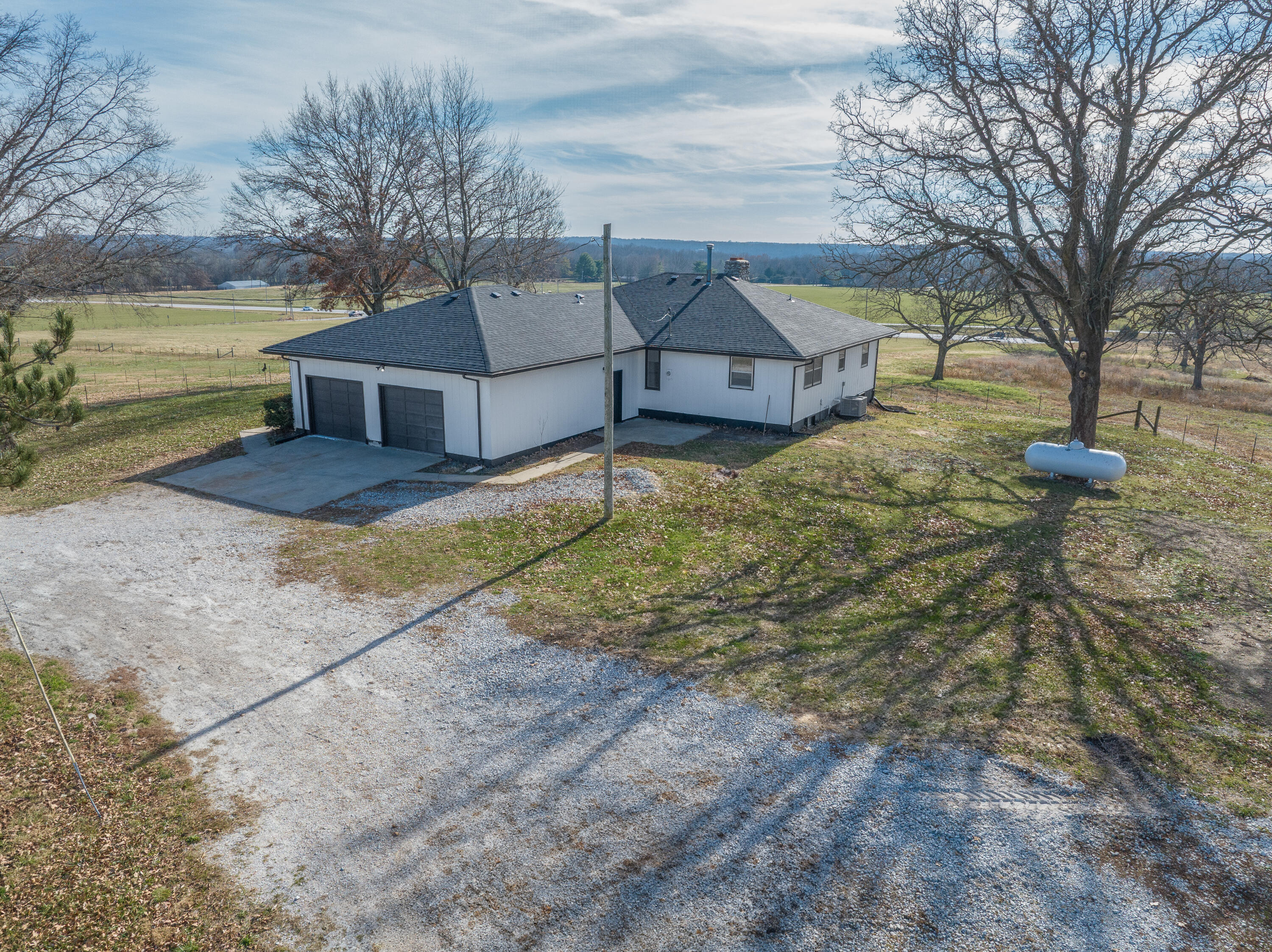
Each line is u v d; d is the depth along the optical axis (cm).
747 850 743
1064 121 1970
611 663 1098
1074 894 689
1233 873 716
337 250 3675
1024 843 754
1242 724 978
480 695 1012
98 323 8712
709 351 2567
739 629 1216
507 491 1873
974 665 1118
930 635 1212
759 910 671
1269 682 1087
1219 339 1923
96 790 818
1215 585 1430
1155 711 1005
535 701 1001
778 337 2522
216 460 2208
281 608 1256
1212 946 634
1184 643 1205
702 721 958
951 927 655
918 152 2122
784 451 2323
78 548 1518
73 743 895
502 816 789
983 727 955
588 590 1343
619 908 673
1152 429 2966
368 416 2297
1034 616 1289
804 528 1695
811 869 719
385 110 3894
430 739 916
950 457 2347
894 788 834
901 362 5166
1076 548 1611
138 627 1184
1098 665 1126
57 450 2395
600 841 755
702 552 1538
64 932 642
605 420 1656
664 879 706
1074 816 793
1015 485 2077
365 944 637
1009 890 695
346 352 2280
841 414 2933
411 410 2205
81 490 1947
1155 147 1900
